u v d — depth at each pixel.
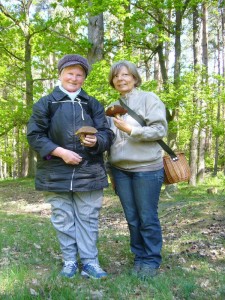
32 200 14.47
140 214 3.68
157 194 3.69
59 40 14.23
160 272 3.78
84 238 3.56
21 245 4.89
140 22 13.91
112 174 3.84
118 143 3.66
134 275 3.55
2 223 7.46
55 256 4.34
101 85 10.70
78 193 3.51
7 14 18.06
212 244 5.10
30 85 17.91
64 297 2.96
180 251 4.81
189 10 14.93
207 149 29.30
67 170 3.39
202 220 7.29
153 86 11.83
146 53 16.75
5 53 18.58
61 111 3.40
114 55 12.92
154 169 3.64
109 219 9.44
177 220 7.80
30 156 22.92
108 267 3.98
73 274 3.49
